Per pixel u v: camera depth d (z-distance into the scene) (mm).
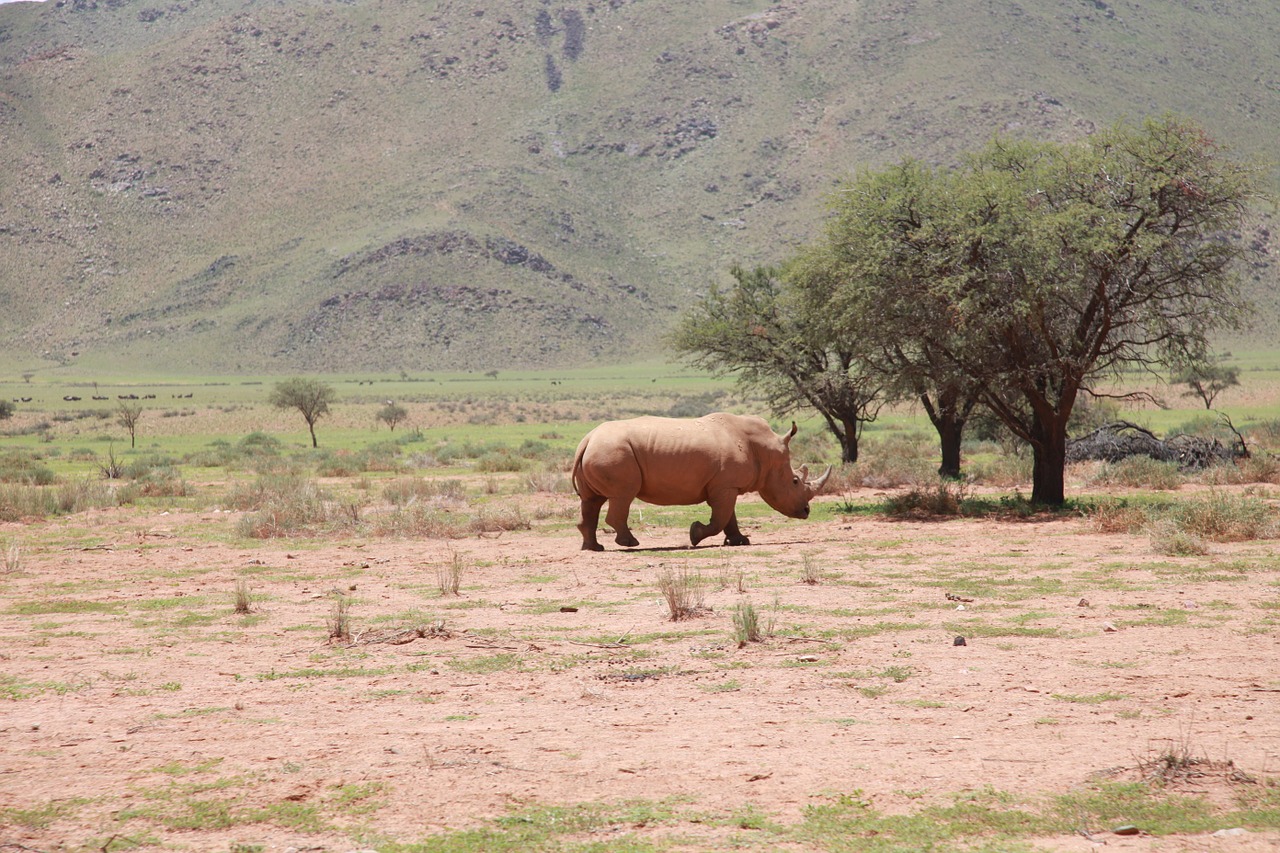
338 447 97188
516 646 13969
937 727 9891
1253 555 20562
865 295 32219
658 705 10977
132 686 12086
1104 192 31703
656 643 14023
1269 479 39688
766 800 8031
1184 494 35688
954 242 30875
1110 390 110812
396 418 136875
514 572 21266
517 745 9570
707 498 25359
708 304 49531
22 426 140750
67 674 12695
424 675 12500
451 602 17609
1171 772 8258
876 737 9617
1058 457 32594
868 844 7137
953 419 45094
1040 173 32062
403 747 9539
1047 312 32281
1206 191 30703
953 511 31828
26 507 36562
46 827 7617
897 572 20047
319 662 13289
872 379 37594
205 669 12953
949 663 12477
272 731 10148
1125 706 10422
